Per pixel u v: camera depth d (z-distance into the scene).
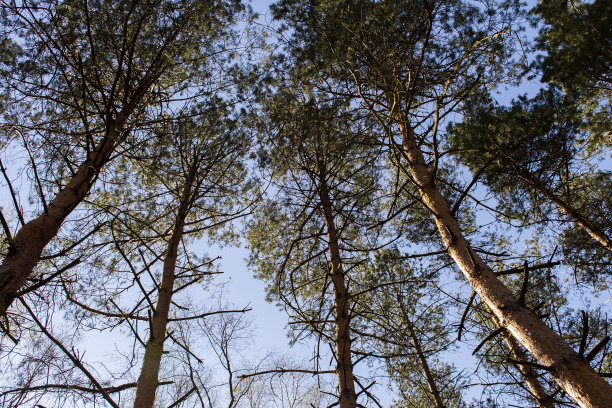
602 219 7.97
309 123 7.77
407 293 9.70
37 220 4.93
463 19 7.44
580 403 3.22
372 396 5.61
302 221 8.72
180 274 6.17
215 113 8.11
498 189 8.36
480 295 4.42
